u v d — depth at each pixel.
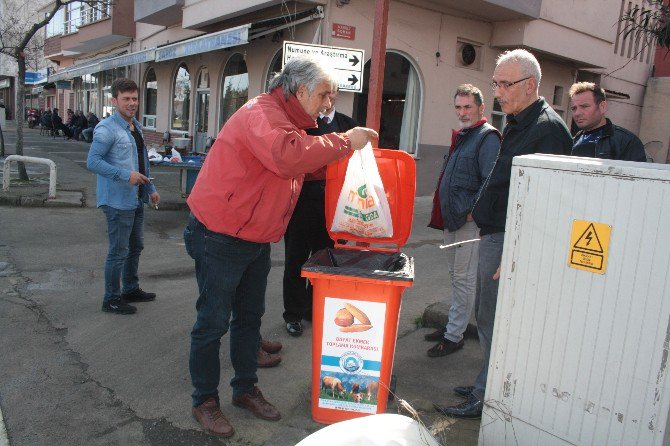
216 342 2.90
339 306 2.87
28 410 3.08
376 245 3.39
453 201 3.72
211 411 2.94
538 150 2.75
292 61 2.65
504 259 2.13
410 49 10.49
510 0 10.35
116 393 3.31
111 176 4.18
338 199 3.11
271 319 4.56
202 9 11.87
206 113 14.62
